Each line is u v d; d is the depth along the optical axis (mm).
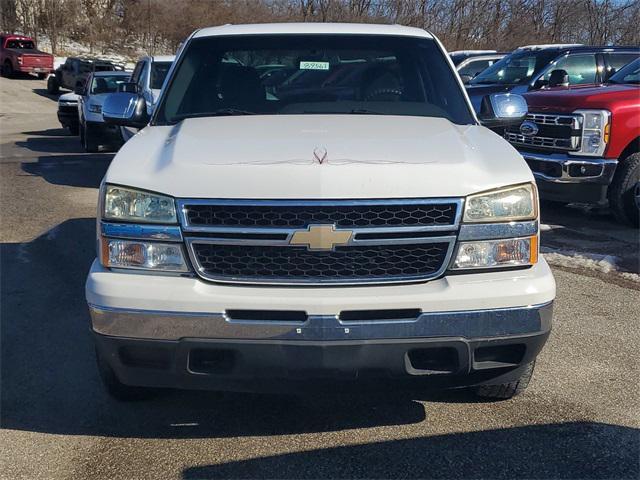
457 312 3176
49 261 6812
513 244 3316
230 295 3152
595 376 4320
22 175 11953
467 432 3668
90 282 3307
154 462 3408
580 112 7699
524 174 3408
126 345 3240
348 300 3129
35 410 3930
